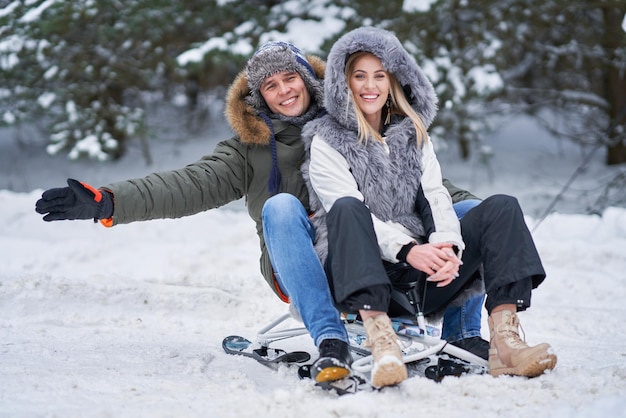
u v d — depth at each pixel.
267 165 3.76
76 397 3.04
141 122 12.74
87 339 4.27
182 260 7.41
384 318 3.02
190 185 3.56
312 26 10.50
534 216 11.62
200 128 16.61
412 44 10.87
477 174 14.22
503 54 12.13
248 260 7.41
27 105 12.72
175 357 3.80
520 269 3.12
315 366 3.00
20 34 10.27
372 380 2.93
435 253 3.13
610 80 13.17
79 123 12.29
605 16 12.45
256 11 11.34
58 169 15.09
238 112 3.76
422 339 3.28
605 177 13.01
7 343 4.07
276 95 3.81
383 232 3.20
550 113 16.61
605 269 6.86
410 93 3.72
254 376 3.45
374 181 3.44
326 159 3.46
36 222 9.01
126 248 8.02
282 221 3.23
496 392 2.98
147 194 3.41
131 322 4.89
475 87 11.20
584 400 2.89
